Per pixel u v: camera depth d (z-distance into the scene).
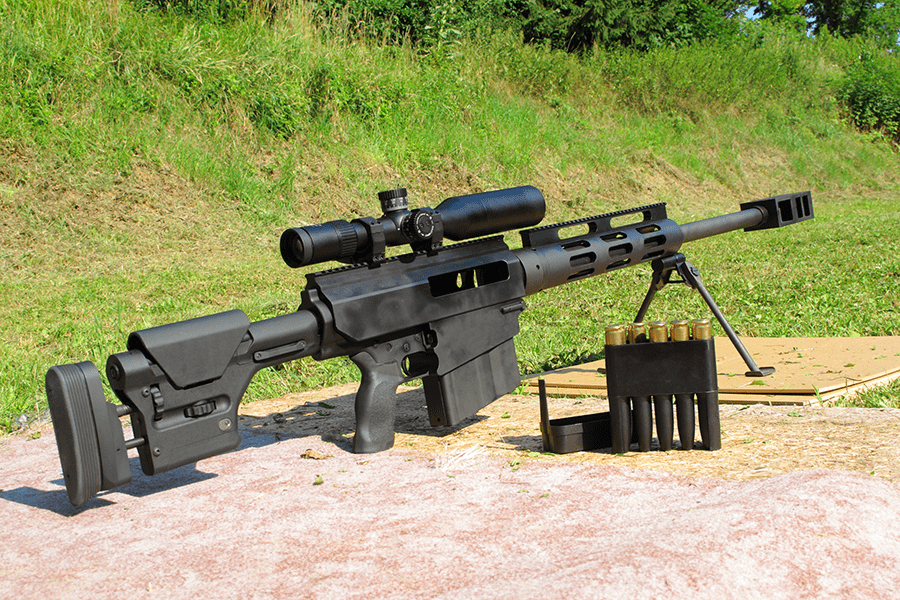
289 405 4.16
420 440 3.23
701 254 11.11
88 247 9.93
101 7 12.59
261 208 11.77
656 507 2.18
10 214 9.90
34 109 10.82
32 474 3.07
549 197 15.38
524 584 1.68
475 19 18.80
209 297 8.16
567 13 21.23
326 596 1.75
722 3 25.70
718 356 4.66
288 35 14.43
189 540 2.19
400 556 1.95
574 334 6.06
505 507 2.28
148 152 11.37
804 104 24.14
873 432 2.81
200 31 13.33
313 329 2.83
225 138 12.37
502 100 17.50
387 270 3.05
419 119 15.20
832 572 1.74
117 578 1.93
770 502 1.97
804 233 13.03
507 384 3.47
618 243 3.86
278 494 2.57
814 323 5.84
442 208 3.22
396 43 16.52
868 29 35.53
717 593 1.61
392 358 3.08
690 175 18.41
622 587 1.59
